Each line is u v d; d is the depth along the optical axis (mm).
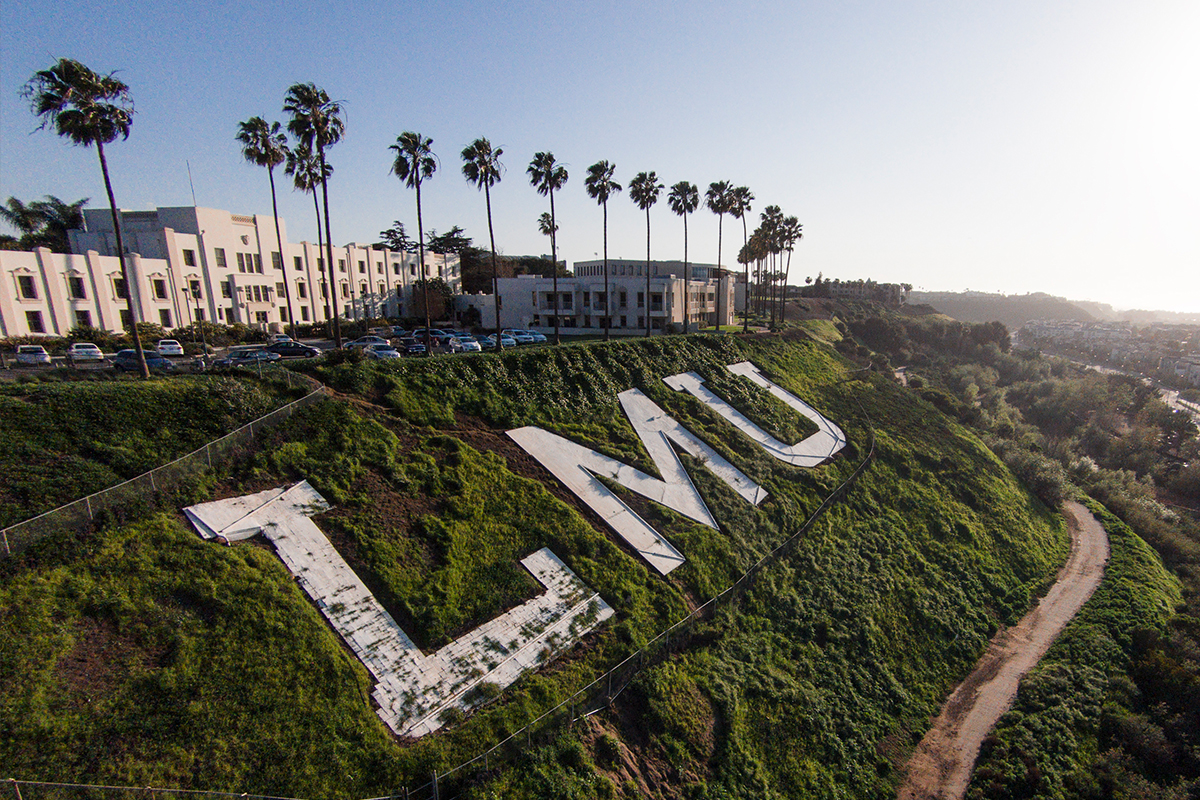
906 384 79250
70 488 18344
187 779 12969
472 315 84312
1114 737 24641
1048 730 24516
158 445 21391
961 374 95812
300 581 18625
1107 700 26531
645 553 26531
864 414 52375
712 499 32594
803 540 32781
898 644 28859
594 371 40938
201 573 17109
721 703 21234
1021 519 43750
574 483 29234
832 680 25406
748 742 20812
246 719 14430
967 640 30656
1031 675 28188
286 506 21109
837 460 42469
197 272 65500
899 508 40000
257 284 71375
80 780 12070
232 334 60406
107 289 56844
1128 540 44312
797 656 25734
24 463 18531
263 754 13992
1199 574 40688
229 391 24781
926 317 155000
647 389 41719
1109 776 22484
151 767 12789
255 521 19922
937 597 32844
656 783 18062
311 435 24844
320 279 79938
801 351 62781
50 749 12219
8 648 13344
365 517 21891
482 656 18922
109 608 15242
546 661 19734
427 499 24141
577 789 16391
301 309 77562
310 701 15438
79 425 20641
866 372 65062
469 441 29062
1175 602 36438
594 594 23172
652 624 23047
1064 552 42250
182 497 19375
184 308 63844
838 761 22219
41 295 52000
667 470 33625
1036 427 84688
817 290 171625
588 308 76688
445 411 30500
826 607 29031
